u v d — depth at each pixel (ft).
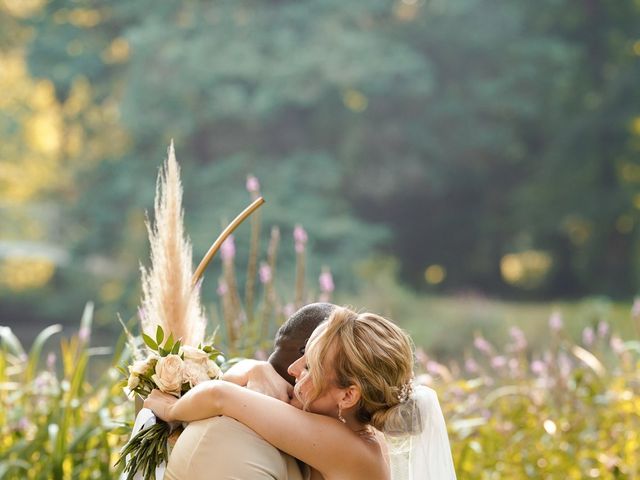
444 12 76.74
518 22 78.13
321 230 69.87
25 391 12.89
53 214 82.12
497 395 14.35
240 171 71.00
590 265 81.46
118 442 11.96
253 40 71.87
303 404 7.79
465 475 13.38
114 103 80.69
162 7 73.72
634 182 79.56
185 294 9.27
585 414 14.30
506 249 85.35
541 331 48.91
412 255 84.99
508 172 83.15
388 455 8.35
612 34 82.17
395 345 7.64
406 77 74.74
